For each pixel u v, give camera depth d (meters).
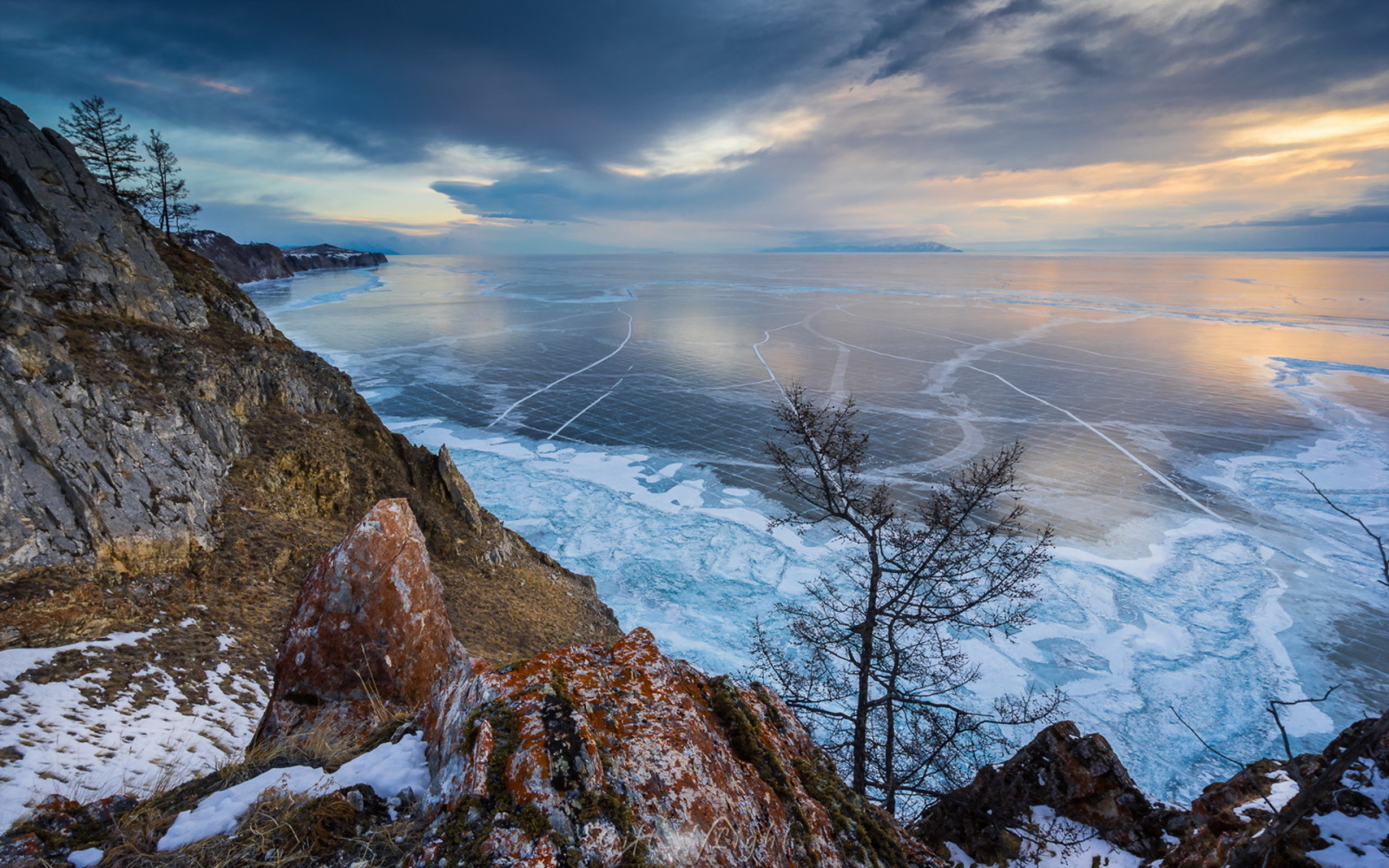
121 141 64.12
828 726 17.12
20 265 25.55
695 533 42.59
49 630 14.30
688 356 112.31
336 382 34.19
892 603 12.66
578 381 91.88
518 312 172.38
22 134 28.91
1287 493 51.66
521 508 47.03
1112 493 51.34
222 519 21.61
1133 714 26.19
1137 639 31.09
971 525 43.44
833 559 38.56
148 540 18.09
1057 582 36.16
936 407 78.75
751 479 53.19
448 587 26.50
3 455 16.44
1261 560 39.62
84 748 10.28
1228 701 27.06
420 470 32.19
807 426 13.34
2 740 9.82
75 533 16.69
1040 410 77.81
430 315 164.38
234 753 12.04
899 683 18.66
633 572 37.44
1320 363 107.19
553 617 28.11
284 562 21.61
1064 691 27.30
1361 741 3.75
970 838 6.45
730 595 34.97
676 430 68.38
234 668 15.93
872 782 12.73
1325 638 31.47
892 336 136.00
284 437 28.27
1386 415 75.38
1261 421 73.12
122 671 13.83
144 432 21.19
